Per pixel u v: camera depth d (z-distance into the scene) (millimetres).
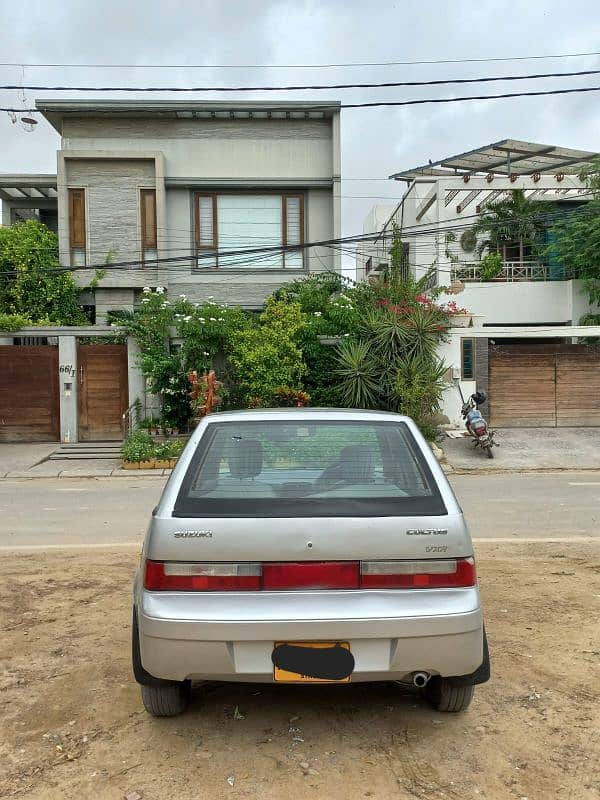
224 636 3162
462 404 18062
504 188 24250
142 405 17672
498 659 4496
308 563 3232
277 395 16656
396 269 21969
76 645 4777
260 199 20984
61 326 17766
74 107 20141
